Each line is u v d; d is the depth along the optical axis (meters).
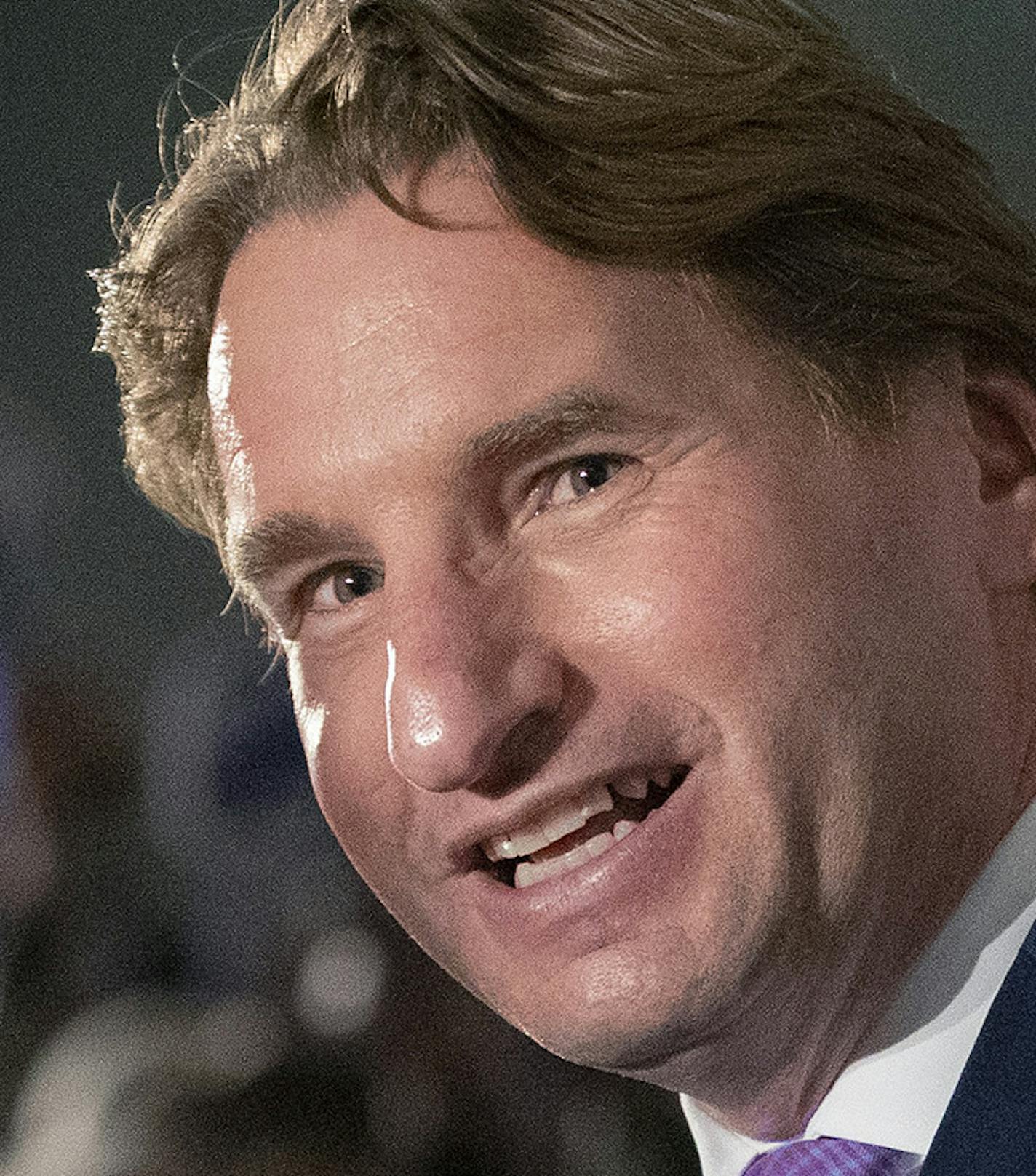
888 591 4.18
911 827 4.23
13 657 14.35
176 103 11.75
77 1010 11.95
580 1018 4.11
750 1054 4.31
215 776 12.25
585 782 4.05
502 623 4.04
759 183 4.13
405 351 4.02
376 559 4.26
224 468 4.40
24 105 19.97
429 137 4.12
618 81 4.14
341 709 4.47
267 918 11.90
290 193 4.23
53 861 12.39
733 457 4.07
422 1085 7.77
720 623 4.00
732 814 4.04
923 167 4.45
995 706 4.38
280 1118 6.66
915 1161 4.23
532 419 3.98
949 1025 4.27
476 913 4.34
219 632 13.12
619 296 4.04
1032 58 16.09
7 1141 11.32
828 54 4.44
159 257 4.83
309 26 4.48
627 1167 7.98
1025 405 4.53
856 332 4.24
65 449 19.34
